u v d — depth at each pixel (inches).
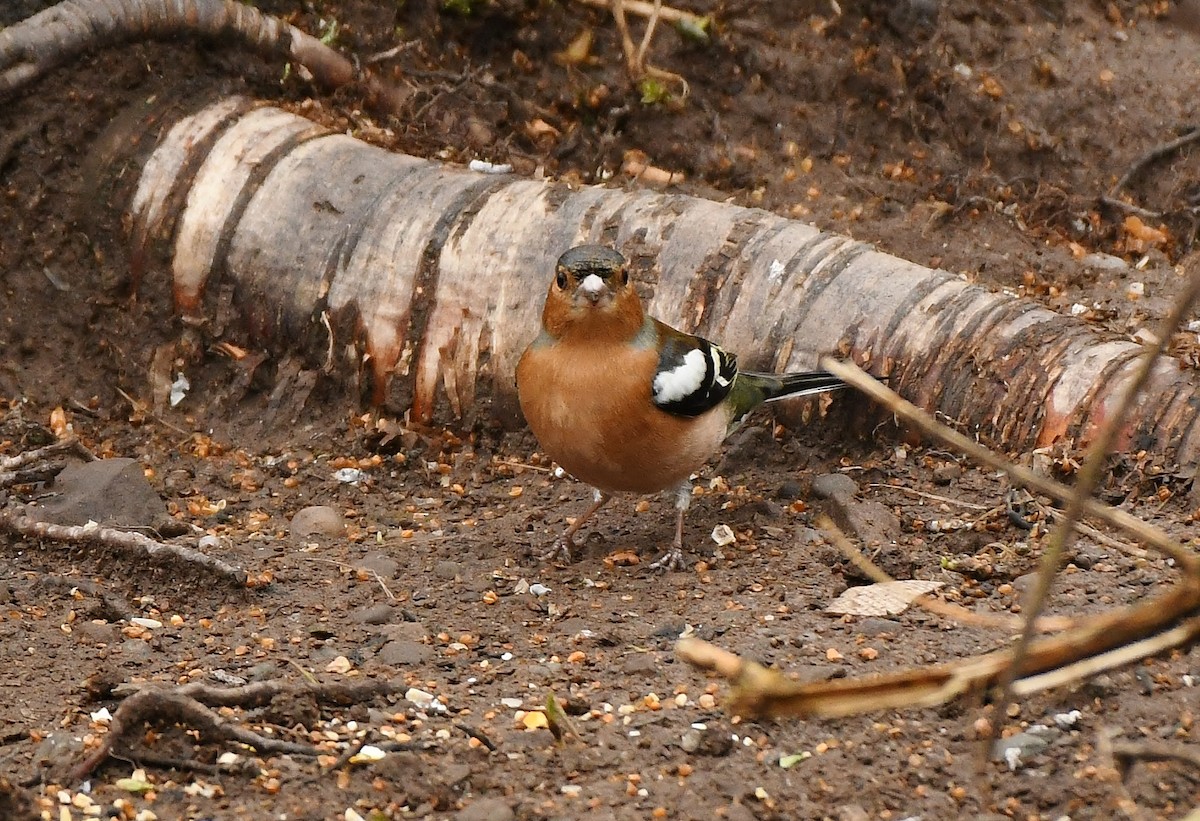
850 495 411.2
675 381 365.7
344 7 557.9
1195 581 194.4
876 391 209.3
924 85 583.2
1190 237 553.3
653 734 281.3
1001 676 206.5
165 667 320.8
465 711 296.8
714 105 573.3
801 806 256.4
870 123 578.2
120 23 497.0
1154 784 254.1
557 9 573.9
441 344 470.9
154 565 370.9
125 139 498.9
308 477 454.9
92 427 480.4
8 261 496.1
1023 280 516.7
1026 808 252.7
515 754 275.6
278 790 263.1
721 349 438.3
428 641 338.3
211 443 475.5
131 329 493.7
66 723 289.4
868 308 445.4
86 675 315.6
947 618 331.3
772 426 451.5
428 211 477.7
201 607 360.5
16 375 488.4
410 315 473.1
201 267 489.1
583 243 466.0
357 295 476.7
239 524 423.5
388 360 474.9
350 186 487.2
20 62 488.7
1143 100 587.8
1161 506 387.2
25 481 407.5
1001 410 426.6
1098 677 284.5
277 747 275.0
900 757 269.1
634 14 580.4
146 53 508.1
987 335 434.6
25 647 329.1
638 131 563.5
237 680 312.0
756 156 564.1
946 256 525.7
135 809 257.3
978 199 551.8
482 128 542.0
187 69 514.9
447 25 568.4
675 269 462.0
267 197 487.8
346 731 286.7
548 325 370.9
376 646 336.2
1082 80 590.9
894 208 549.0
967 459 426.9
